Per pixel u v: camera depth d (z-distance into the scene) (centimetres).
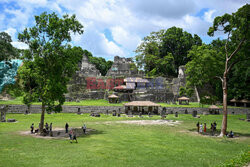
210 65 2912
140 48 8675
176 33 8912
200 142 2084
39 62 2492
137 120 4003
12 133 2478
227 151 1725
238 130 3042
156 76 8325
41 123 2477
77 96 6400
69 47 2712
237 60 2650
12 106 4447
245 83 5941
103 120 3981
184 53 8975
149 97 6631
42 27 2534
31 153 1534
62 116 4359
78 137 2241
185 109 5347
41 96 2533
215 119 4394
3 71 5681
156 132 2627
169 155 1554
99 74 9181
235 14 2442
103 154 1521
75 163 1297
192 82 3092
